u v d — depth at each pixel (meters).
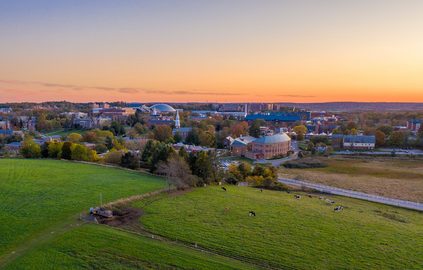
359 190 122.31
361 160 191.00
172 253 51.97
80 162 128.88
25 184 88.56
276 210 76.06
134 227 62.47
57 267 46.50
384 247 57.97
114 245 53.50
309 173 155.50
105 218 65.81
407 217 81.50
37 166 115.06
